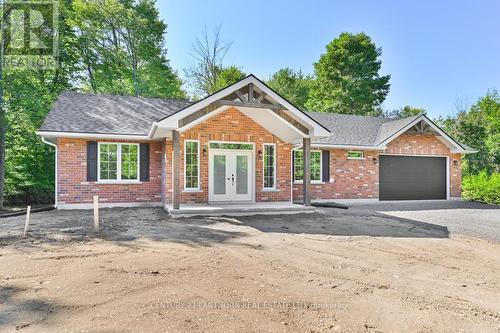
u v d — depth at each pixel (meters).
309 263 5.98
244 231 8.77
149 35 28.28
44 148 17.50
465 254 6.88
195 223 9.80
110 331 3.30
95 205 8.45
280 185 13.90
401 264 6.07
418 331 3.46
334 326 3.52
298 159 16.70
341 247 7.25
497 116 30.84
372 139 18.09
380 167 17.89
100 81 25.77
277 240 7.79
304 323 3.58
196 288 4.58
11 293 4.32
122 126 14.01
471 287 4.91
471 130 25.97
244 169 13.62
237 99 12.07
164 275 5.11
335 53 40.47
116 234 8.09
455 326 3.59
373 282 5.03
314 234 8.58
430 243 7.82
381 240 8.04
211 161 13.18
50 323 3.47
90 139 13.28
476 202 17.53
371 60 40.81
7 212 13.22
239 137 13.40
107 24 25.70
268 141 13.77
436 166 18.84
